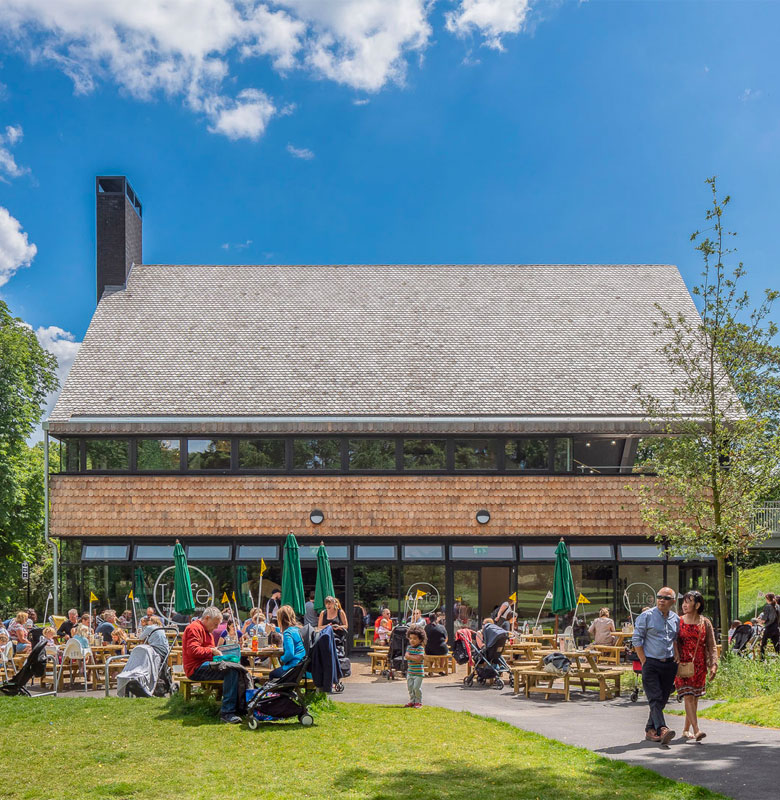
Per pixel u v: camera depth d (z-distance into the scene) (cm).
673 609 1009
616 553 2436
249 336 2805
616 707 1348
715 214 1848
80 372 2619
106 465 2442
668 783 789
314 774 839
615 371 2680
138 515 2408
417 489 2434
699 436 1912
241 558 2397
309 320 2888
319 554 2134
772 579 3925
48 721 1119
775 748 942
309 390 2569
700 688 995
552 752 940
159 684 1456
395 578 2420
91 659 1688
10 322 3500
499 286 3084
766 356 1862
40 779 836
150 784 808
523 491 2442
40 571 3994
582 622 2300
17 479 3331
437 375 2647
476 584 2438
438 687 1656
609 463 2503
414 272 3159
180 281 3088
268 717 1101
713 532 1844
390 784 801
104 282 3044
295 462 2445
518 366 2697
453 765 875
